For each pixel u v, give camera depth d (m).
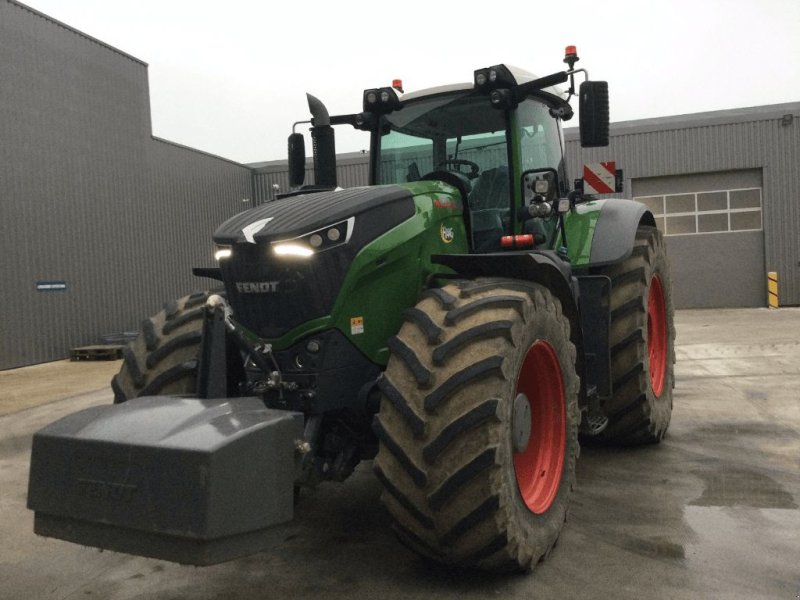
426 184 3.10
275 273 2.57
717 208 16.62
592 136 3.18
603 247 3.95
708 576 2.50
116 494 1.99
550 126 3.88
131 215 14.22
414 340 2.46
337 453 2.74
